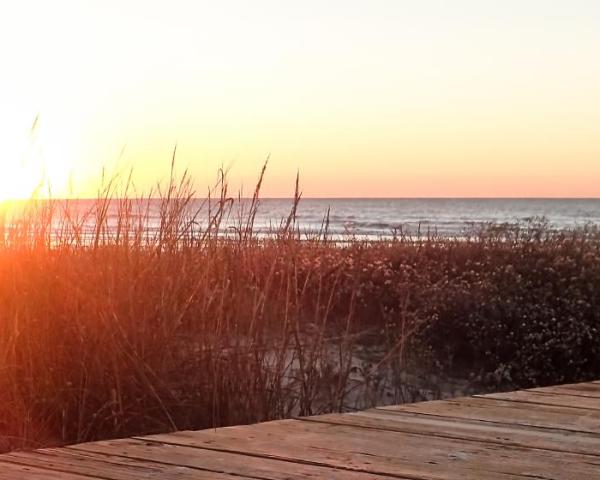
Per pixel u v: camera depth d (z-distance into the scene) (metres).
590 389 3.19
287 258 4.30
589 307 6.63
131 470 1.98
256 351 3.83
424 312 6.21
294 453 2.17
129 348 3.74
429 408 2.80
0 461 2.07
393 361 5.40
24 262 4.01
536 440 2.32
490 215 65.38
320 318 5.24
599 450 2.21
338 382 4.16
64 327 3.79
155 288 4.02
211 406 3.73
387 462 2.08
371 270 7.25
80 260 4.11
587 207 84.12
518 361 6.19
